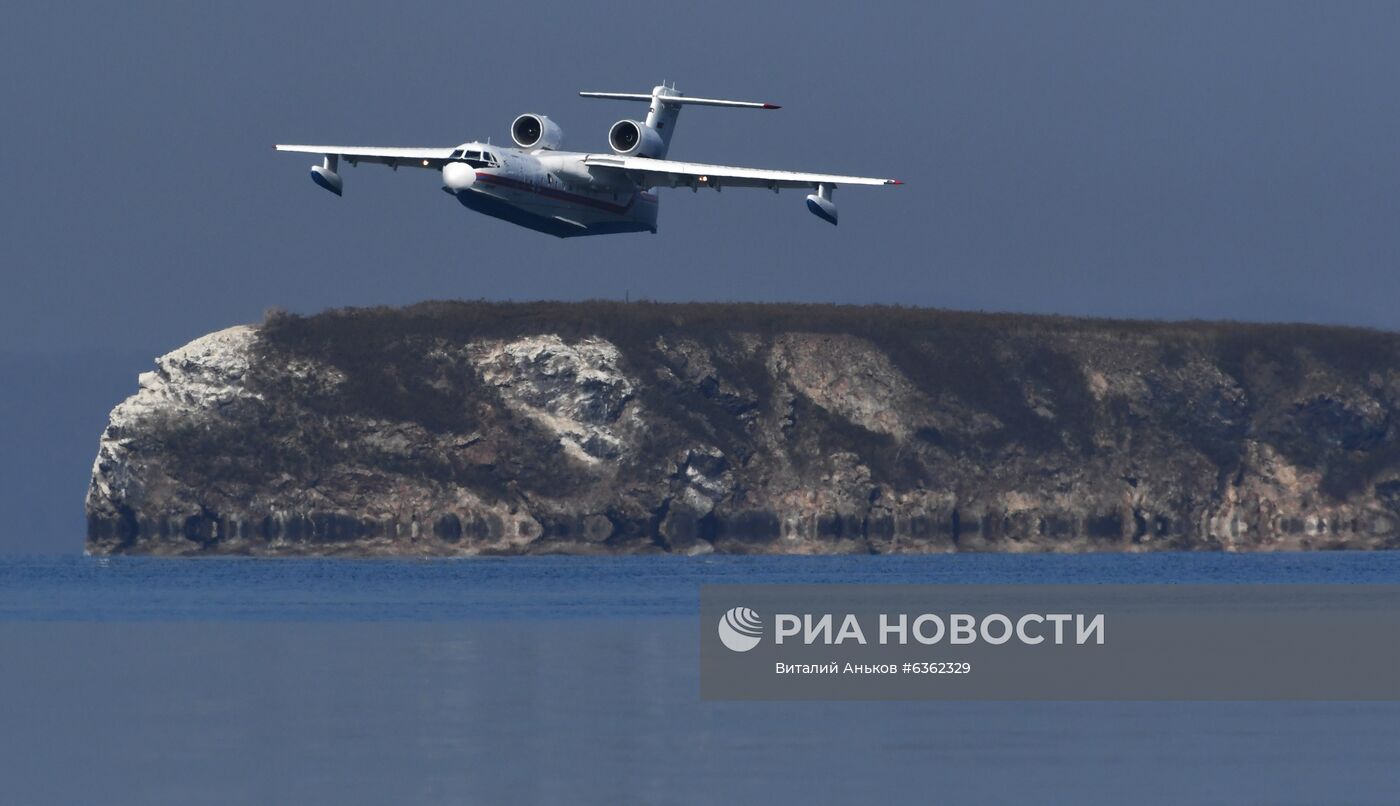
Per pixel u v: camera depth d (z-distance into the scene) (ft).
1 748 291.58
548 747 292.81
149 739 301.02
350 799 245.86
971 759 284.20
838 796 248.73
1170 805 241.96
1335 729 321.73
